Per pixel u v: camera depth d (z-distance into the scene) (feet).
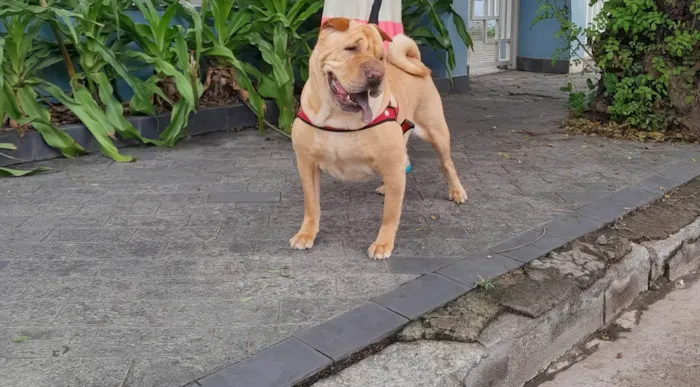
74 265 8.60
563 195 10.44
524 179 11.07
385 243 8.82
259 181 10.96
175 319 7.75
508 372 7.78
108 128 11.98
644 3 13.05
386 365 7.34
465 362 7.41
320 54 8.26
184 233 9.31
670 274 9.53
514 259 8.73
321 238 9.21
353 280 8.35
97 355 7.30
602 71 13.89
